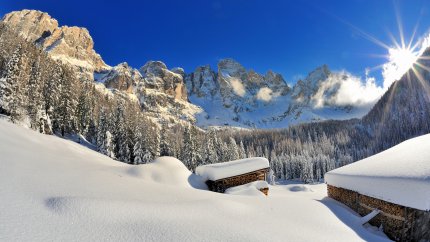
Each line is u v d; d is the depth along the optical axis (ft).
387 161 44.39
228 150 224.74
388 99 638.53
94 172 37.55
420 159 38.34
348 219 38.17
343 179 49.60
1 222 16.25
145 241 17.58
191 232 20.11
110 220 19.81
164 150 200.64
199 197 33.35
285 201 39.11
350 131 562.25
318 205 40.73
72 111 191.93
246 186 57.16
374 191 39.50
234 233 21.44
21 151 41.91
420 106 498.28
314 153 396.98
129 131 191.01
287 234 23.93
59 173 32.04
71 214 19.39
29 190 22.72
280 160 341.21
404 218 35.65
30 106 145.38
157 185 37.86
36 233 15.96
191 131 203.41
